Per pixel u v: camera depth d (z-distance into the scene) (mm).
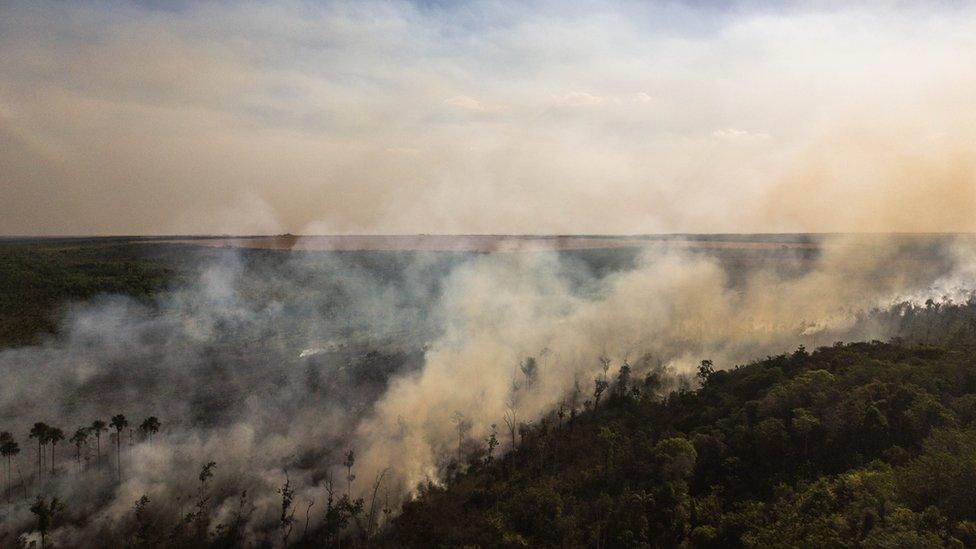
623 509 138625
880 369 170500
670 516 133625
